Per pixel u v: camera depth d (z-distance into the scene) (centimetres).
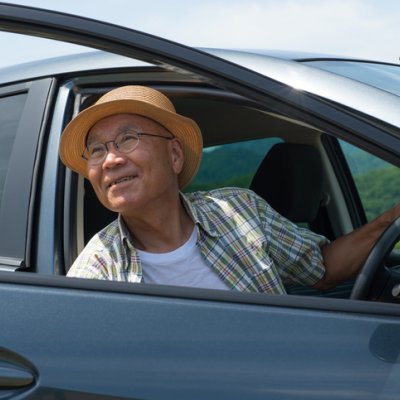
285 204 303
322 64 225
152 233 211
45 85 226
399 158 163
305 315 162
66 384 165
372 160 321
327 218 332
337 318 160
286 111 173
